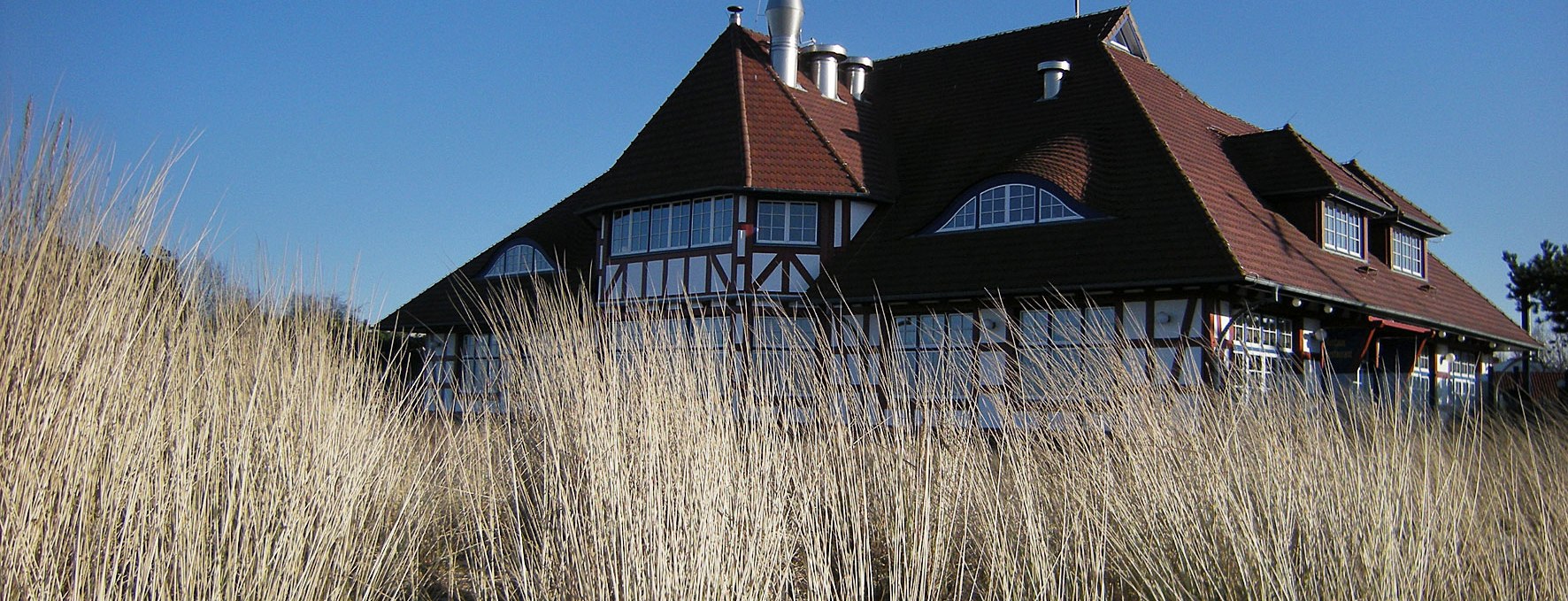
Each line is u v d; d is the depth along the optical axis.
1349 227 18.67
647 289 18.70
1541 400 9.12
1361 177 21.44
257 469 4.32
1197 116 20.23
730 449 4.80
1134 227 15.51
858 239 18.33
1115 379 6.07
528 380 5.77
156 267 3.92
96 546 3.52
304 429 4.73
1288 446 5.36
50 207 3.42
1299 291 14.79
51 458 3.39
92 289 3.54
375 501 5.41
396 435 6.05
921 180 19.20
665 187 18.59
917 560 4.80
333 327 5.76
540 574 4.67
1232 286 14.14
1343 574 4.88
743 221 17.83
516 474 5.46
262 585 4.01
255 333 5.04
